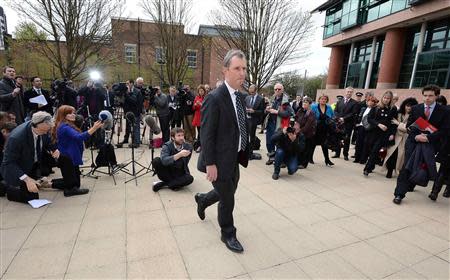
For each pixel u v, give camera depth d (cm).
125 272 210
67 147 354
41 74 1616
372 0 1600
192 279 205
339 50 2103
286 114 560
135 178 436
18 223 281
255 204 358
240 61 216
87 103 650
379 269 228
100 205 333
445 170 388
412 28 1495
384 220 323
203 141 219
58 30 928
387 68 1553
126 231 272
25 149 325
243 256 237
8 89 508
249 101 583
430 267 233
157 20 1327
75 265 216
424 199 398
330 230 292
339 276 216
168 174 391
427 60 1355
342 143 652
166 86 1491
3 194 348
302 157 543
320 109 563
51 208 320
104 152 434
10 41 1507
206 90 671
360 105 649
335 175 512
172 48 1353
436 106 361
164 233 271
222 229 251
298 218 320
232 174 228
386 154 509
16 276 201
